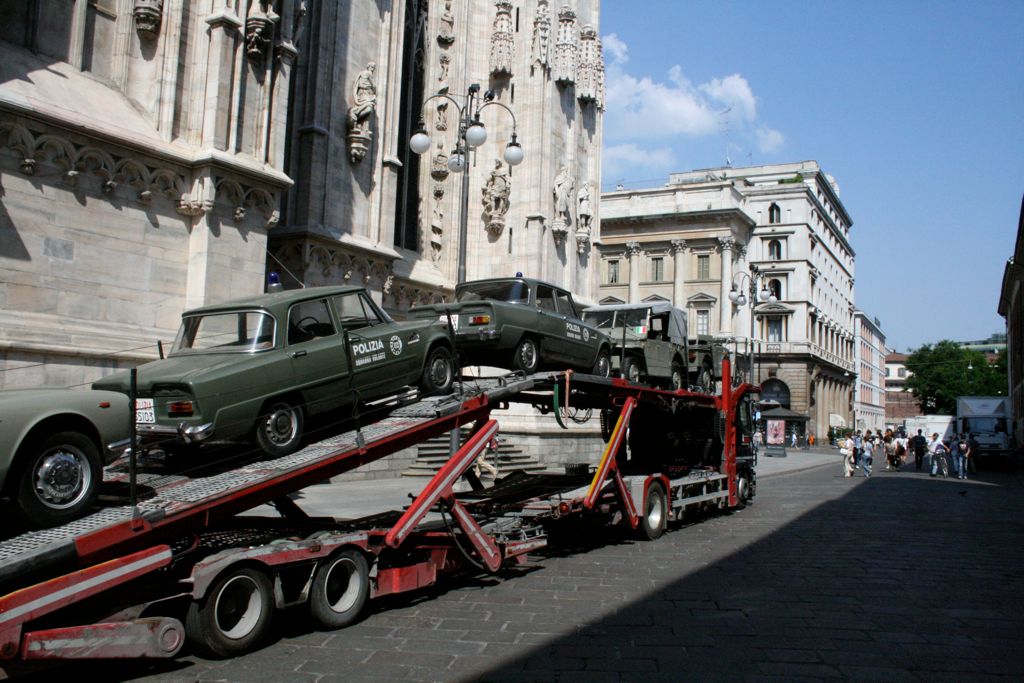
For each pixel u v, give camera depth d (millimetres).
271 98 16891
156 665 6223
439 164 27141
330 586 7391
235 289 15992
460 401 9211
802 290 77000
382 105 22453
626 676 6039
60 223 13438
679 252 67750
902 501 21766
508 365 11180
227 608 6473
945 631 7613
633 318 15914
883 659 6645
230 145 15883
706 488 16750
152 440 7117
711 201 67312
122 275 14383
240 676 5957
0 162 12617
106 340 13805
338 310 8727
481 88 29203
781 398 76375
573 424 26781
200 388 7008
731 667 6328
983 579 10297
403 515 8258
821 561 11508
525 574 10234
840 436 75125
